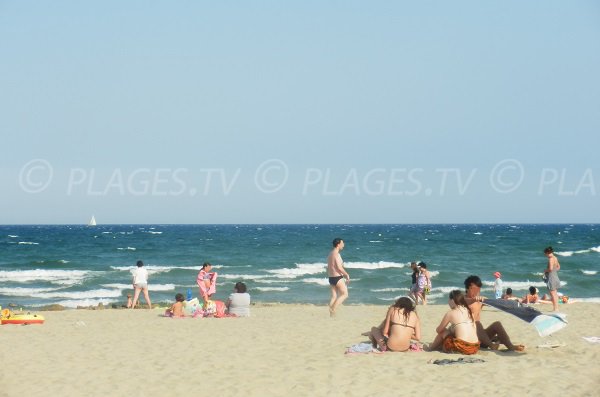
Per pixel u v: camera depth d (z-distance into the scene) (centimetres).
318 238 10950
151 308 2209
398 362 1012
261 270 4831
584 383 861
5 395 843
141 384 895
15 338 1318
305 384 881
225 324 1552
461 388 845
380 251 7025
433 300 3159
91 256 6278
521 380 884
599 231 16312
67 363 1041
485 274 4409
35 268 5019
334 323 1540
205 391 854
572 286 3725
